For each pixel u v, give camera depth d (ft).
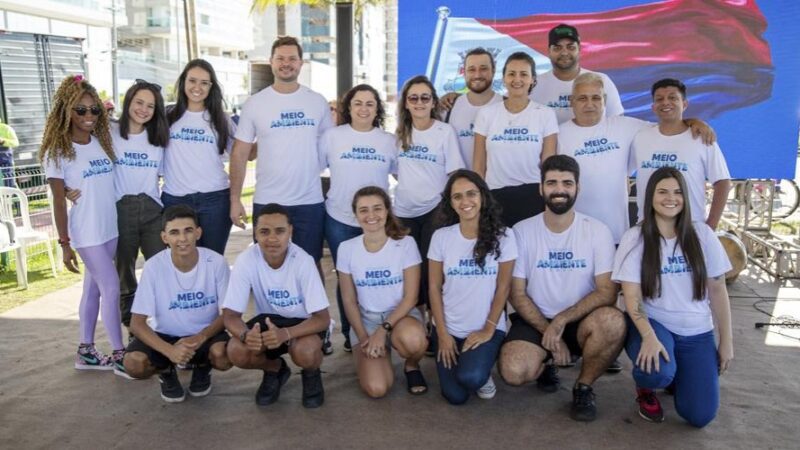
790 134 20.97
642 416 11.14
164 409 11.58
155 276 11.81
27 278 20.59
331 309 17.53
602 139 13.08
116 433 10.68
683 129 12.82
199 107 13.56
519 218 13.50
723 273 10.95
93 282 13.28
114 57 97.91
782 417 11.14
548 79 14.83
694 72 21.25
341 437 10.53
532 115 13.24
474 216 11.67
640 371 10.57
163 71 119.85
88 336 13.34
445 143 13.53
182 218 11.47
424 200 13.64
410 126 13.52
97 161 12.72
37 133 35.78
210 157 13.61
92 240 12.67
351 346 13.87
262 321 11.89
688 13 20.98
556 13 21.76
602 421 11.06
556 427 10.85
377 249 12.35
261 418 11.22
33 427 10.87
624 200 13.34
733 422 10.98
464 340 11.97
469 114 14.57
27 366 13.55
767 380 12.66
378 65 129.39
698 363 10.72
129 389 12.43
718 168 12.68
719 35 20.90
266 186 13.69
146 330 11.52
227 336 11.93
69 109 12.17
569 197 11.32
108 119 13.20
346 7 22.21
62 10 93.76
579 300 11.90
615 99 14.94
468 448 10.17
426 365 13.73
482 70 14.10
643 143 13.04
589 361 11.18
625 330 11.09
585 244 11.78
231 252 24.29
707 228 11.14
